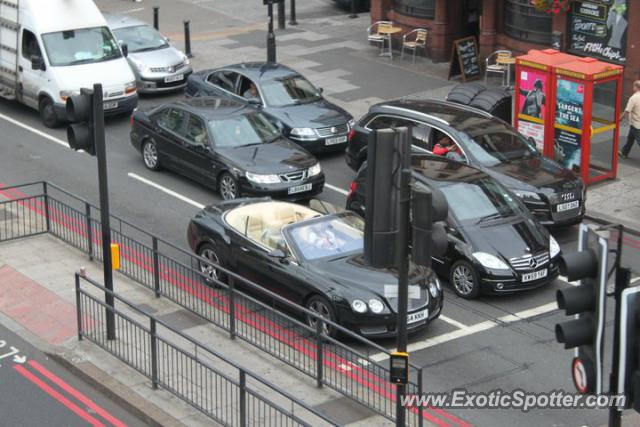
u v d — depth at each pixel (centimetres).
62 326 3341
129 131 5488
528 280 3509
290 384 2962
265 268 3375
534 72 4650
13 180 4703
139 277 3672
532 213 3928
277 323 3119
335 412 2803
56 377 3045
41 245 4012
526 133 4772
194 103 4744
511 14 6203
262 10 8344
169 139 4666
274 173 4303
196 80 5462
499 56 6166
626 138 5247
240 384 2612
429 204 2148
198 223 3650
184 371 3005
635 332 1959
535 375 3034
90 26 5597
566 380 3005
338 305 3150
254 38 7450
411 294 2831
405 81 6316
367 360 2758
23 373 3066
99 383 2961
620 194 4541
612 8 5491
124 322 3167
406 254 2212
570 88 4534
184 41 7338
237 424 2705
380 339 3247
